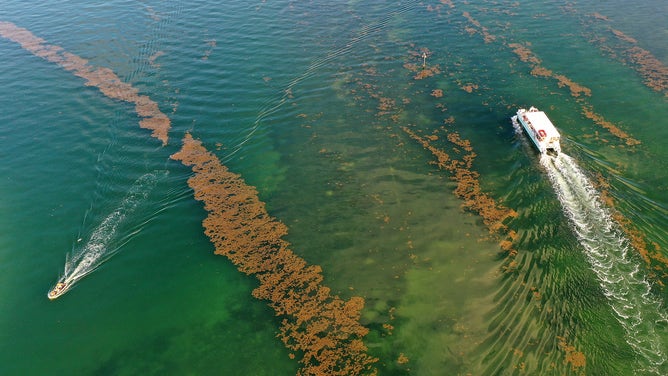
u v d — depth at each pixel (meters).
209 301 39.84
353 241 44.41
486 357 33.94
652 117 56.16
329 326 37.16
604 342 33.94
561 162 50.03
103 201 49.97
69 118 63.03
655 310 35.75
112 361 35.94
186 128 60.44
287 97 65.50
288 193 50.34
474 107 61.00
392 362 34.31
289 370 34.41
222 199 49.78
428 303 38.25
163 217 47.84
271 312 38.62
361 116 60.97
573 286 38.09
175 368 35.16
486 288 39.00
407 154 54.34
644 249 40.41
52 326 38.56
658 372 31.86
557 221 43.84
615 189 46.56
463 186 49.34
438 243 43.50
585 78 64.50
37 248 45.19
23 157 56.44
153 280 41.88
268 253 43.75
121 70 73.38
